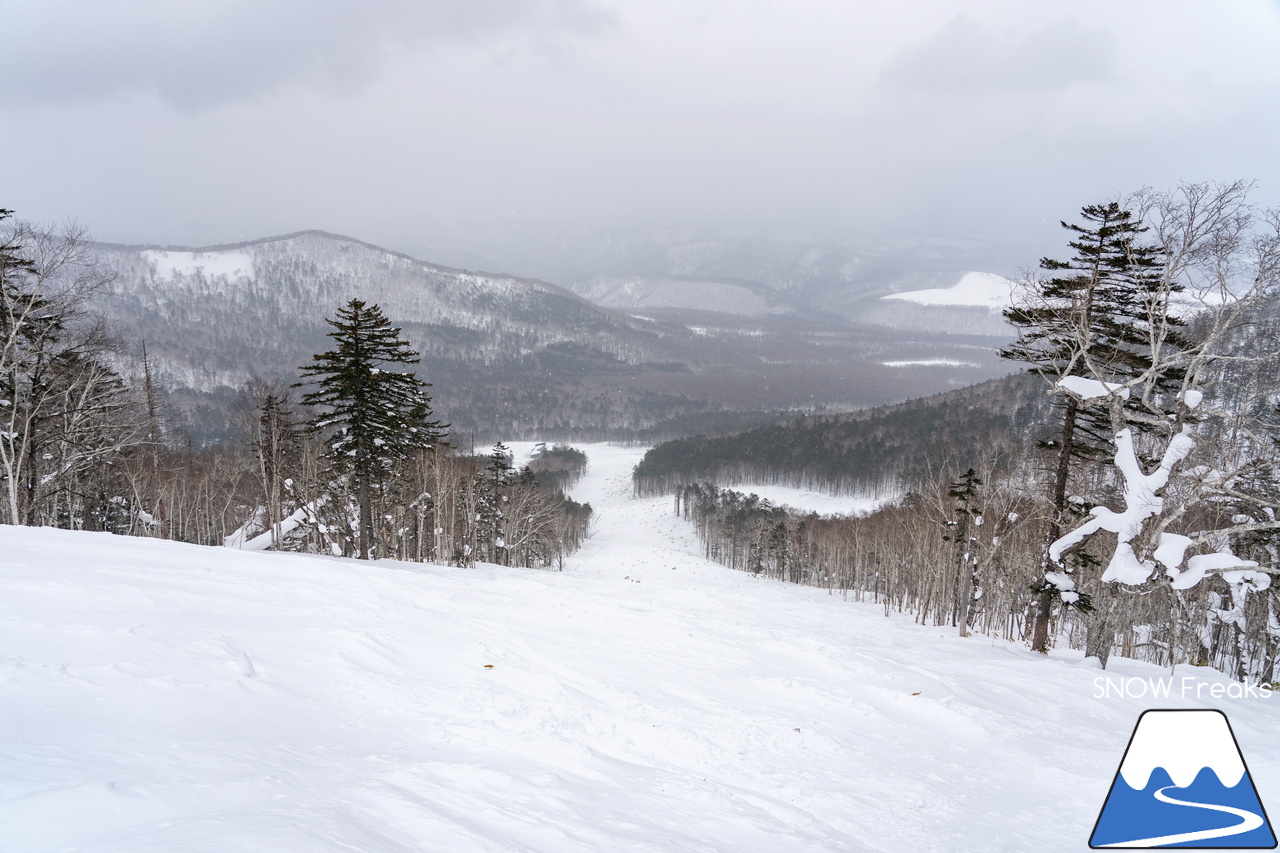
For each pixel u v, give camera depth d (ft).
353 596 63.21
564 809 25.31
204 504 175.63
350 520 144.97
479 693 40.19
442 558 159.33
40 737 21.08
